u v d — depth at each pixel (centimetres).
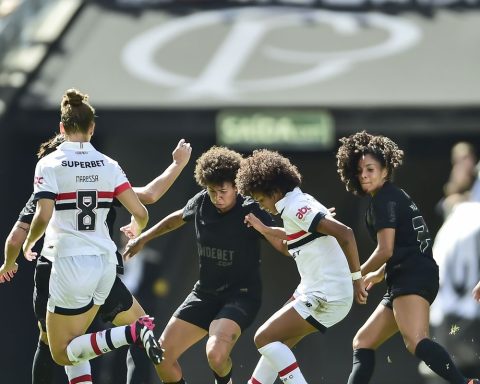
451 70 5041
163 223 2766
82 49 5422
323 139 4881
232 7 5734
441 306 3109
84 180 2395
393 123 4834
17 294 4766
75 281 2388
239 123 4928
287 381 2514
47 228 2452
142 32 5547
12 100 5012
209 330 2647
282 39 5406
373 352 2583
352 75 5069
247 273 2681
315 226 2469
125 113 4969
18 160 4991
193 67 5231
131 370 2697
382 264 2509
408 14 5550
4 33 5334
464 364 3081
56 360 2462
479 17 5456
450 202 3516
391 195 2558
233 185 2602
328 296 2509
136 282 4100
